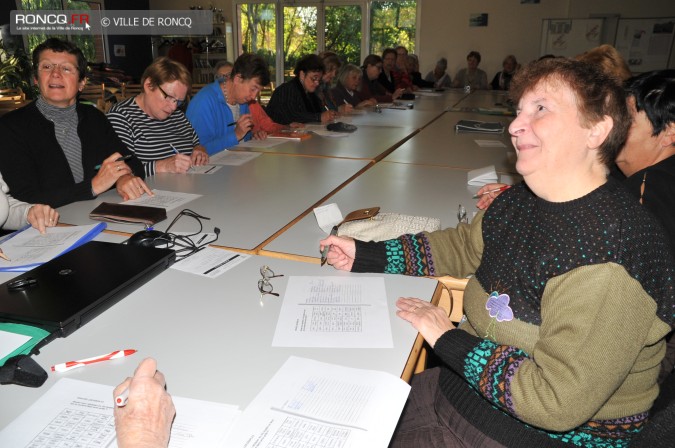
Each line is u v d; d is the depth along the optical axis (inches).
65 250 55.8
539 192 37.1
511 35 328.2
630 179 54.2
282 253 58.0
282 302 46.5
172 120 110.4
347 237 53.5
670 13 293.0
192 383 34.7
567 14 314.0
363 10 355.3
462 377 39.1
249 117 128.6
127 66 365.7
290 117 169.5
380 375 35.6
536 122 34.9
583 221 34.2
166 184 87.4
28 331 38.9
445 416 42.7
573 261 33.5
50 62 80.6
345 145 124.9
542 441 37.7
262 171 97.5
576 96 33.9
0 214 64.1
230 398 33.3
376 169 100.2
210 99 128.3
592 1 306.3
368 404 32.8
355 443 29.4
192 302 46.2
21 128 80.1
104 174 77.0
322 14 364.2
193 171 96.7
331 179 92.0
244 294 47.9
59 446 28.8
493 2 326.3
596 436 36.5
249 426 30.7
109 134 92.3
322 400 33.0
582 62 35.3
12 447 28.6
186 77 102.4
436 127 154.7
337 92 212.2
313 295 47.9
